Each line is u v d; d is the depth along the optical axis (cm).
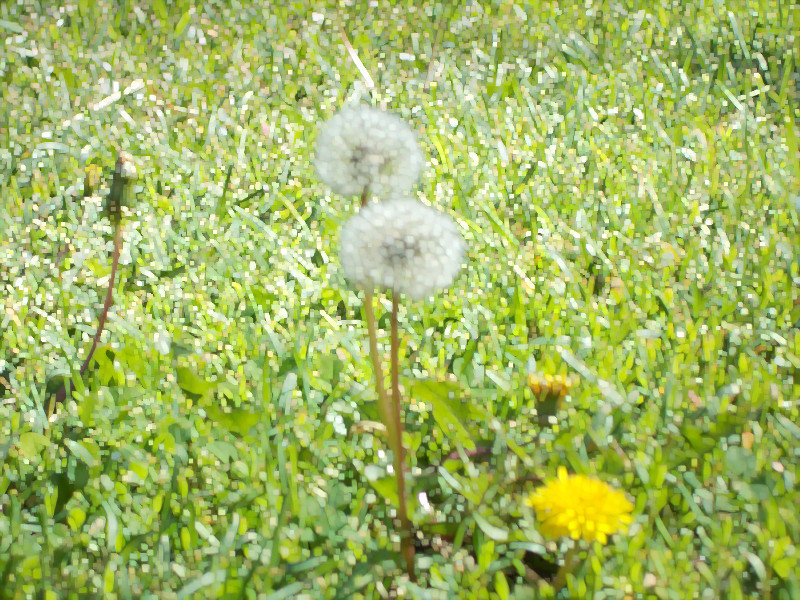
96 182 326
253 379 296
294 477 247
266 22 560
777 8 583
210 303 327
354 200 398
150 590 223
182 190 396
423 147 437
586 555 229
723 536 233
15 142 433
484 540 238
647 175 412
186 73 500
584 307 329
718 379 296
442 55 528
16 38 525
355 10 586
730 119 470
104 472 258
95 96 472
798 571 223
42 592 220
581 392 285
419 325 329
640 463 252
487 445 270
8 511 249
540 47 541
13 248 358
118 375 293
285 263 351
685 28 564
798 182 415
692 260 360
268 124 448
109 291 305
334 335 310
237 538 236
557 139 440
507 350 312
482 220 386
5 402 285
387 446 265
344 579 226
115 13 573
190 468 260
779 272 348
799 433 269
